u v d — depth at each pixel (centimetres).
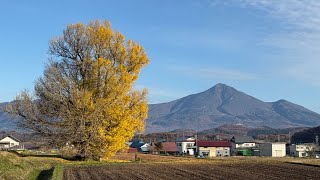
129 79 5862
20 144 11769
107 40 5841
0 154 4103
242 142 15662
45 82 5812
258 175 4303
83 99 5688
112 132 5875
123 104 5881
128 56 5934
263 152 13925
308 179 3866
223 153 14850
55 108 5828
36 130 5872
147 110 6028
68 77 5841
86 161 6116
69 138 5809
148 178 3919
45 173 4194
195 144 15412
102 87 5828
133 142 18275
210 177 4041
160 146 15538
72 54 5838
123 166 5678
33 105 5850
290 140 19412
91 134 5788
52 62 5853
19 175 3338
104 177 4009
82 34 5822
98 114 5738
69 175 4194
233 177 4047
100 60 5734
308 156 12838
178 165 6025
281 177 4069
